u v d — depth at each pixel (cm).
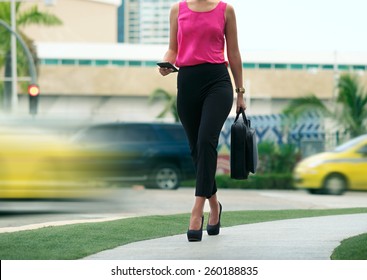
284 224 1627
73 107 9600
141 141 3888
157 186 4034
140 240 1405
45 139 2041
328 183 3928
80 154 2058
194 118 1304
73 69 9594
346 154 3959
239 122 1316
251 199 3397
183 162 4081
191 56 1277
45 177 2027
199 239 1312
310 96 6109
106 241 1391
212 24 1272
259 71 9881
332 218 1792
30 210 2052
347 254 1159
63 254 1232
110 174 2134
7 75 8081
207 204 2825
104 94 9638
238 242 1308
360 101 6266
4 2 8125
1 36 8075
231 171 1312
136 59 10100
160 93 7556
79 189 2045
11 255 1227
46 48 9962
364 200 3381
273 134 5994
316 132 6094
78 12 13250
